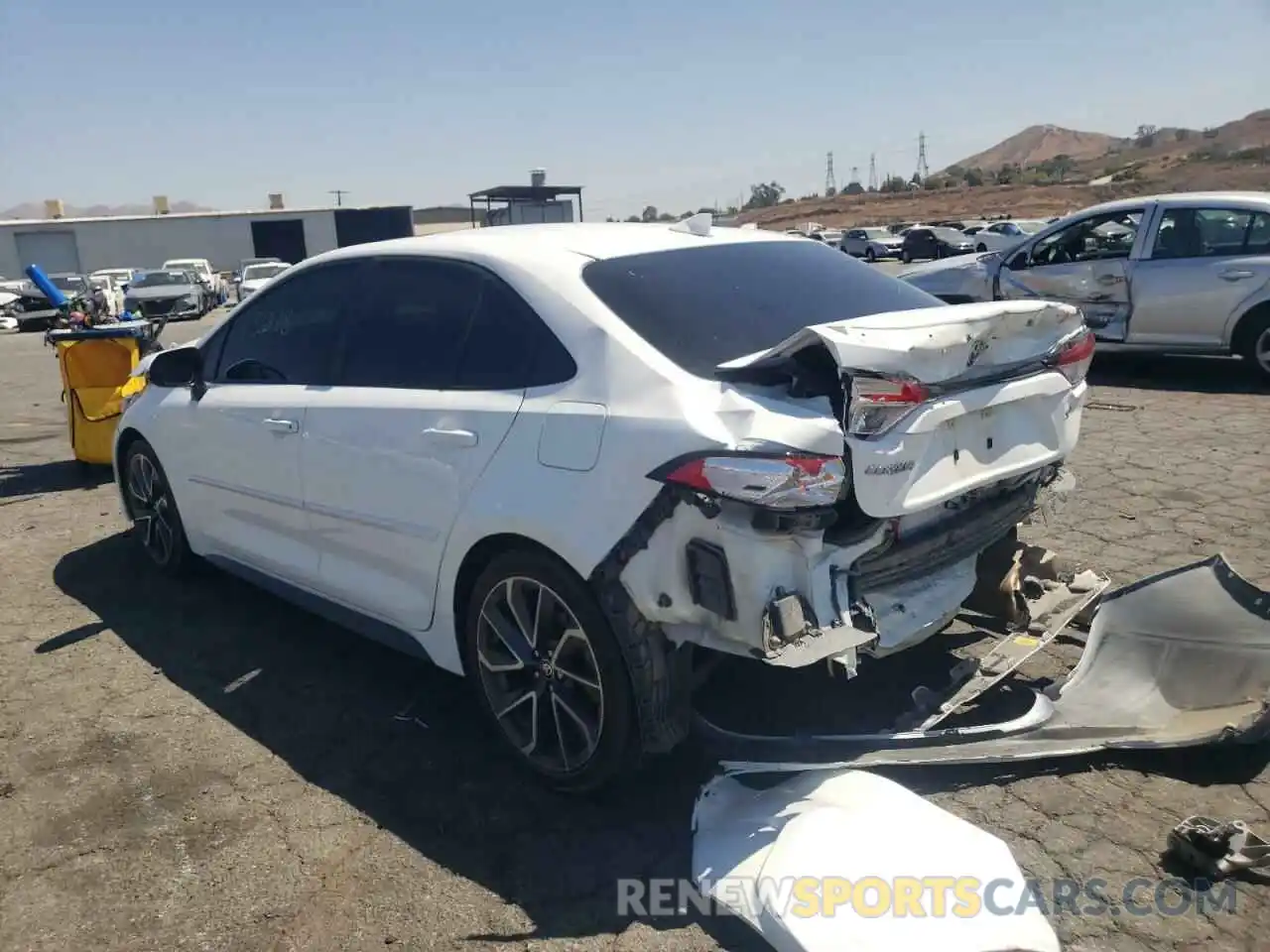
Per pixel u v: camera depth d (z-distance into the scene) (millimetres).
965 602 3646
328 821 3049
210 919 2641
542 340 3074
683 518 2600
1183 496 5770
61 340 7023
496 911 2631
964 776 3080
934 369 2684
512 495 2957
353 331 3756
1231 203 8625
